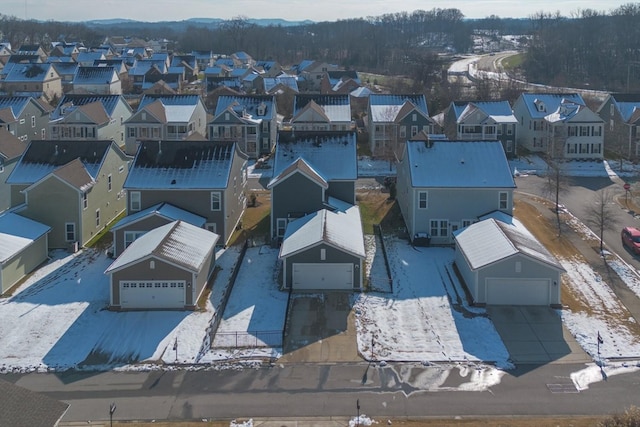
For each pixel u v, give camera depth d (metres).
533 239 40.09
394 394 27.16
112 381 28.27
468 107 76.56
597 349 30.78
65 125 73.31
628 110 76.50
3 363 29.70
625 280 38.97
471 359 30.03
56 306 35.78
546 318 34.16
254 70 149.12
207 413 25.84
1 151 54.69
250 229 49.12
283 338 32.00
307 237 38.88
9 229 40.69
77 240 44.84
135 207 45.00
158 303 35.38
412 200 45.41
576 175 66.81
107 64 139.75
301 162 46.38
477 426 24.84
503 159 46.34
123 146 81.69
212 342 31.73
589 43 171.75
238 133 76.00
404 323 33.81
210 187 44.53
